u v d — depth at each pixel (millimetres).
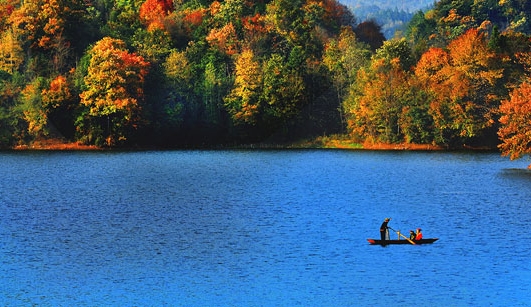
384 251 94938
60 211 123938
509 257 92375
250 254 93875
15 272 86125
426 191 148000
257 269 87562
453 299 78125
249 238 102500
